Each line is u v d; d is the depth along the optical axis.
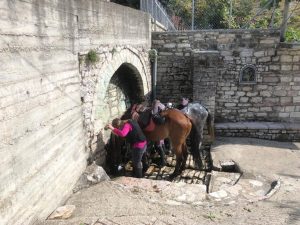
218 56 8.66
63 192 4.77
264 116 9.88
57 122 4.52
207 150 8.70
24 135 3.59
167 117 6.95
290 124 9.57
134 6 13.03
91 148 6.06
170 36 9.73
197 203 5.27
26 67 3.62
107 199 4.92
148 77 9.68
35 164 3.86
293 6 16.53
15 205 3.42
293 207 5.30
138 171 6.64
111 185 5.44
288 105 9.74
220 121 9.97
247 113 9.89
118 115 8.27
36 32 3.85
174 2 15.27
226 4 14.80
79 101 5.41
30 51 3.71
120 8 7.06
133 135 6.41
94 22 5.80
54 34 4.37
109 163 7.05
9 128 3.29
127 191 5.32
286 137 9.31
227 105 9.87
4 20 3.18
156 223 4.23
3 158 3.19
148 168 7.69
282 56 9.38
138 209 4.68
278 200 5.62
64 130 4.79
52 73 4.33
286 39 10.68
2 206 3.18
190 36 9.65
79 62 5.36
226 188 6.11
